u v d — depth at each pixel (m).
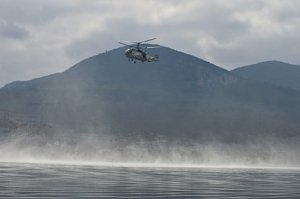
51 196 51.91
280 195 59.47
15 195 51.78
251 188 69.75
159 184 73.12
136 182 76.00
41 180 73.69
